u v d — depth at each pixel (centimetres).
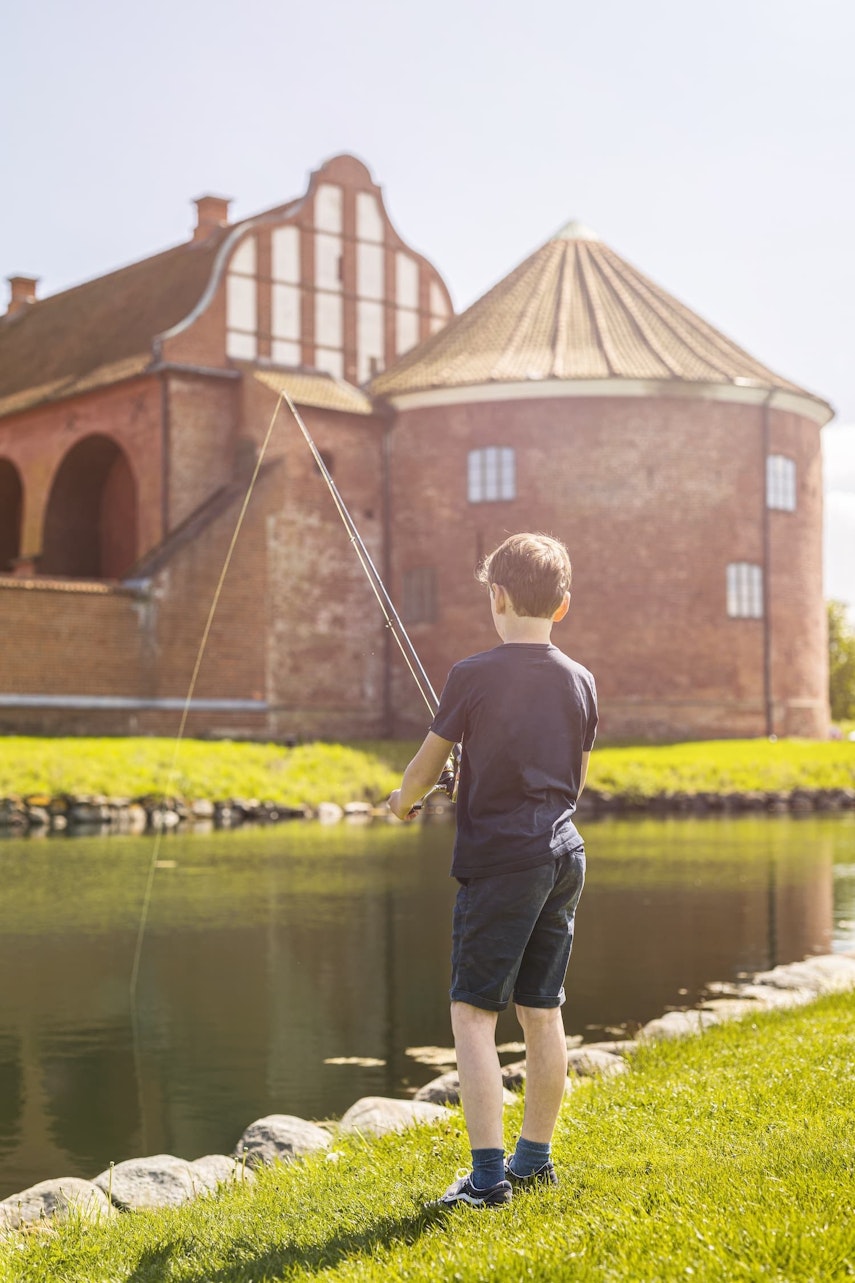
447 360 3762
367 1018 886
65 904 1339
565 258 4053
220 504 3434
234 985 979
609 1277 319
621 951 1102
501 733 405
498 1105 397
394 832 2130
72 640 3109
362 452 3731
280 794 2508
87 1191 509
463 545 3647
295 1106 705
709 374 3634
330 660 3622
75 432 3850
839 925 1222
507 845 399
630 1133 477
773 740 3494
